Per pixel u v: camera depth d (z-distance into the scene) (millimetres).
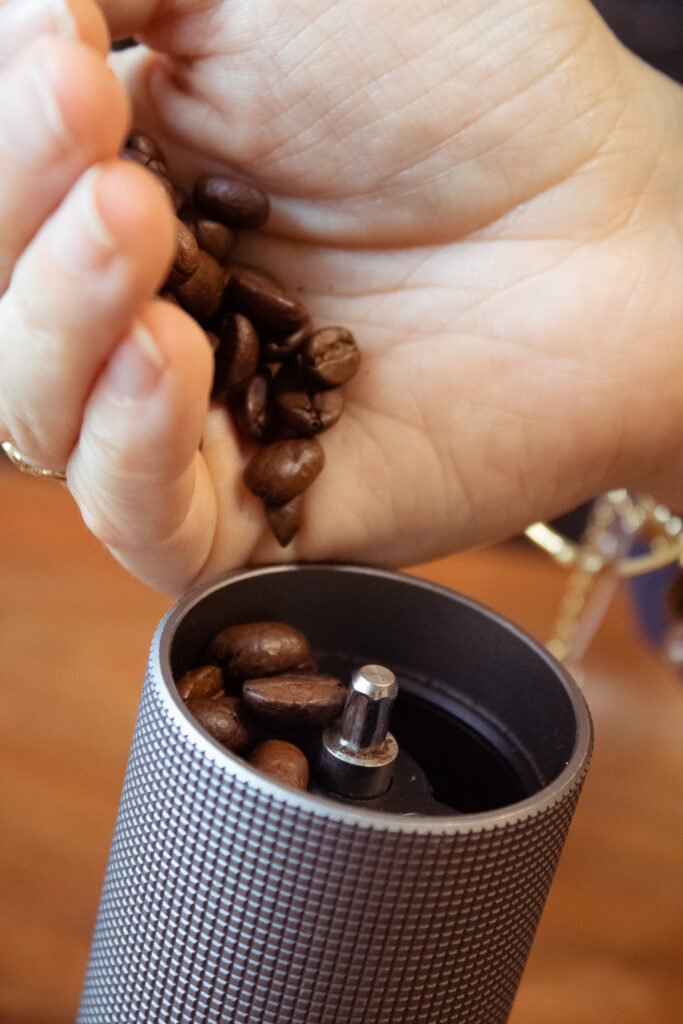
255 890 204
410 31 243
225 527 245
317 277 265
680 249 263
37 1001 271
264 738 230
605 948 290
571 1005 280
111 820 298
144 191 194
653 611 335
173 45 247
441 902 203
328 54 244
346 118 249
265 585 241
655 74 268
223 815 203
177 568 236
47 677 324
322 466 245
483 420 260
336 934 203
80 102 194
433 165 253
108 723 317
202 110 254
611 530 338
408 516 262
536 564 428
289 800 201
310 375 246
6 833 292
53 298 198
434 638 246
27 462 230
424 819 201
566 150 254
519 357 260
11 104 195
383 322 263
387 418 260
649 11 399
